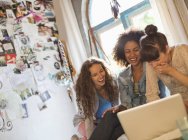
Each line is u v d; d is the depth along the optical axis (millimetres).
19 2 2791
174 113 1193
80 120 2656
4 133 2305
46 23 3004
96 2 3223
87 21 3258
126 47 2145
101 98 2268
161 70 1616
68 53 3082
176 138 1141
